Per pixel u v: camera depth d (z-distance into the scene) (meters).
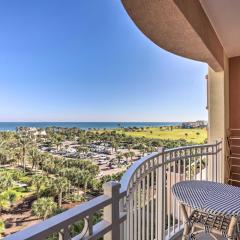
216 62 3.66
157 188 2.40
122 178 1.49
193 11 2.44
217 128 4.29
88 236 0.97
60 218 0.86
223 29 3.38
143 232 1.97
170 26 2.40
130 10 2.07
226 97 4.51
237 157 4.56
